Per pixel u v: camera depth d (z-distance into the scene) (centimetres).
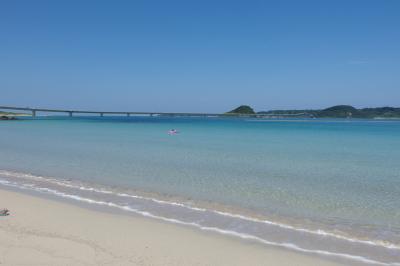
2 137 3950
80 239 732
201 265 624
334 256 684
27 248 674
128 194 1185
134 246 703
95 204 1046
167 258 649
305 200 1127
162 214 948
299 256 679
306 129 6544
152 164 1873
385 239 786
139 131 5434
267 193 1222
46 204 1018
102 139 3706
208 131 5603
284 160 2059
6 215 894
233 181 1421
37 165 1819
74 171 1639
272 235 798
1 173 1574
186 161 1997
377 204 1086
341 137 4262
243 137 4169
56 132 5072
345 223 900
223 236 782
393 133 5200
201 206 1041
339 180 1460
